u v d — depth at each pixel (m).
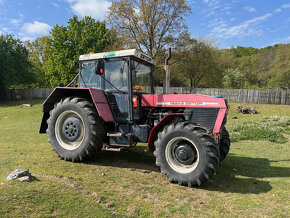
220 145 4.87
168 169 3.77
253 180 3.93
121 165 4.60
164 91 4.98
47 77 30.61
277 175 4.22
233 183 3.78
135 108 4.64
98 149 4.64
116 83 4.75
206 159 3.46
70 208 2.60
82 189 3.19
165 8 23.52
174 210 2.77
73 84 5.43
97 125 4.48
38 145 6.19
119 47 23.77
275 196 3.25
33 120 14.00
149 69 5.41
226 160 5.27
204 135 3.55
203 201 3.07
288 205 2.98
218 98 4.01
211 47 32.00
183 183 3.61
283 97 19.84
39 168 4.07
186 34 24.33
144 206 2.85
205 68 30.62
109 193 3.14
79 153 4.53
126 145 4.44
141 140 4.46
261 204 3.00
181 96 4.33
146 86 5.20
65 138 4.89
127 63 4.62
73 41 24.77
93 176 3.80
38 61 39.44
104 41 24.69
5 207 2.39
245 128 9.41
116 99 4.75
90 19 25.08
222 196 3.24
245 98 21.47
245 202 3.04
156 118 4.68
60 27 25.00
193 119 4.18
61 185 3.14
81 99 4.72
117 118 4.73
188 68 30.23
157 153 3.89
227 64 38.94
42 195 2.76
